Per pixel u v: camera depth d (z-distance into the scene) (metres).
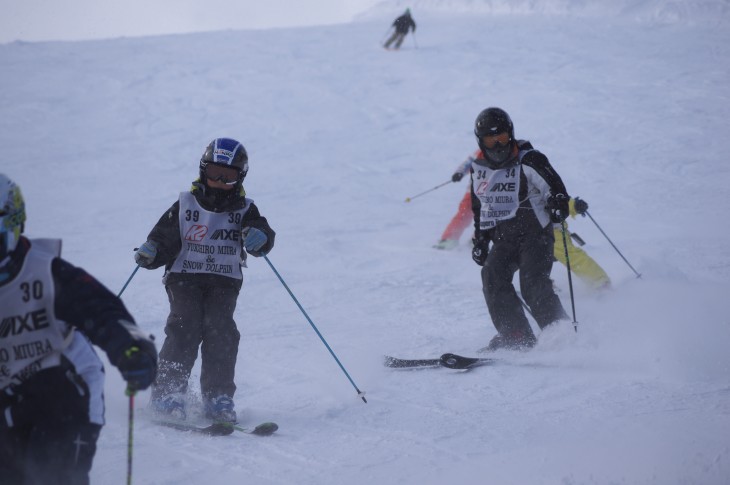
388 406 17.61
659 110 70.56
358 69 90.69
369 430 16.05
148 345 9.20
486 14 131.88
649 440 14.50
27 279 9.41
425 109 75.81
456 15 132.62
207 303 17.47
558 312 21.75
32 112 75.56
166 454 14.71
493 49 98.94
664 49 95.25
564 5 126.00
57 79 87.12
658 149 59.38
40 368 9.71
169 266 17.66
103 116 74.69
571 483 12.76
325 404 17.94
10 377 9.63
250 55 98.50
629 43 99.94
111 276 32.81
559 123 68.44
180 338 17.09
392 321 25.81
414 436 15.62
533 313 21.91
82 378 9.84
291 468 14.02
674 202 45.88
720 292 26.52
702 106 71.19
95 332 9.33
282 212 47.44
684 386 17.73
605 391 17.77
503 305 21.92
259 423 16.78
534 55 94.56
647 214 43.44
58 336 9.61
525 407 17.12
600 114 70.38
